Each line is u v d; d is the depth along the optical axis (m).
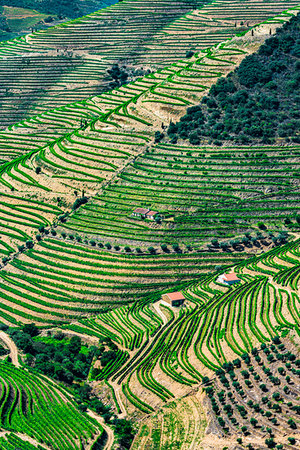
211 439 182.25
